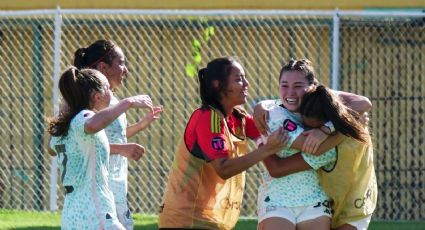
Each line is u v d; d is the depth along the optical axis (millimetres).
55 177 32375
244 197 33531
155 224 30438
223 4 37000
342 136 18562
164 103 34500
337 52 31781
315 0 36844
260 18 34500
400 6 37062
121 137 20141
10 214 32188
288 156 18578
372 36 34344
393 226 30734
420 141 34219
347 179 18781
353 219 19062
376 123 34375
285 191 18625
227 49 34750
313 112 18281
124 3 37000
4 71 34781
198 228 18703
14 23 34688
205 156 18484
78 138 18297
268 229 18547
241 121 19578
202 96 19016
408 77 34375
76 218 18219
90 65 20859
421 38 34312
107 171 18641
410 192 34031
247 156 18188
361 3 37031
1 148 34656
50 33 34531
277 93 34625
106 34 34750
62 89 18641
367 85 34375
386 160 34250
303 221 18562
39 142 34375
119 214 20000
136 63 34719
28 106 34656
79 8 37000
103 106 18984
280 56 34625
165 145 34250
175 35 34625
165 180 34031
